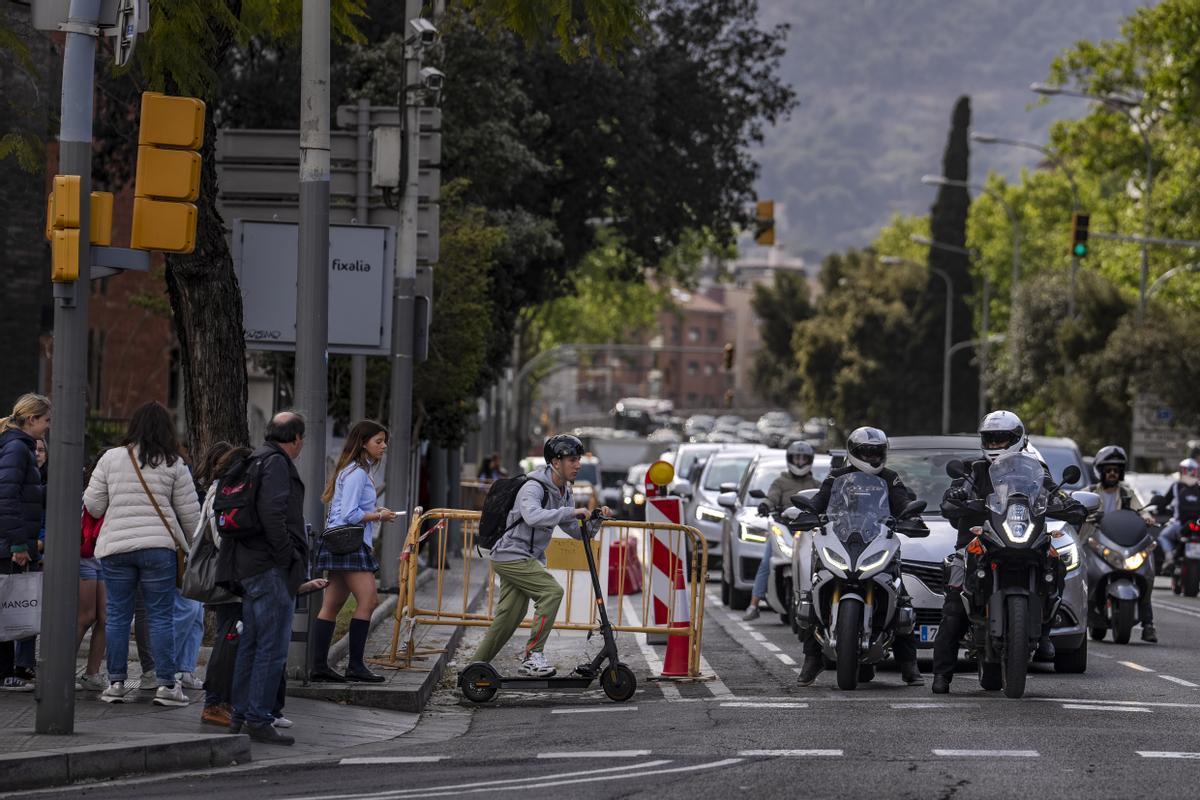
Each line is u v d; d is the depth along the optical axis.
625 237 99.88
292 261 36.91
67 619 22.27
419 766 21.83
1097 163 121.38
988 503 28.02
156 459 25.36
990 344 186.12
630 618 32.91
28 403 26.19
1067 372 126.88
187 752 21.81
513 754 22.81
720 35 95.00
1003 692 29.22
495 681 29.34
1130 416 118.94
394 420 46.22
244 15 33.59
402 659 31.92
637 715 27.00
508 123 71.75
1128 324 113.56
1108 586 40.19
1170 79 111.12
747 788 19.09
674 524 32.03
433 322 60.88
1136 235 126.62
